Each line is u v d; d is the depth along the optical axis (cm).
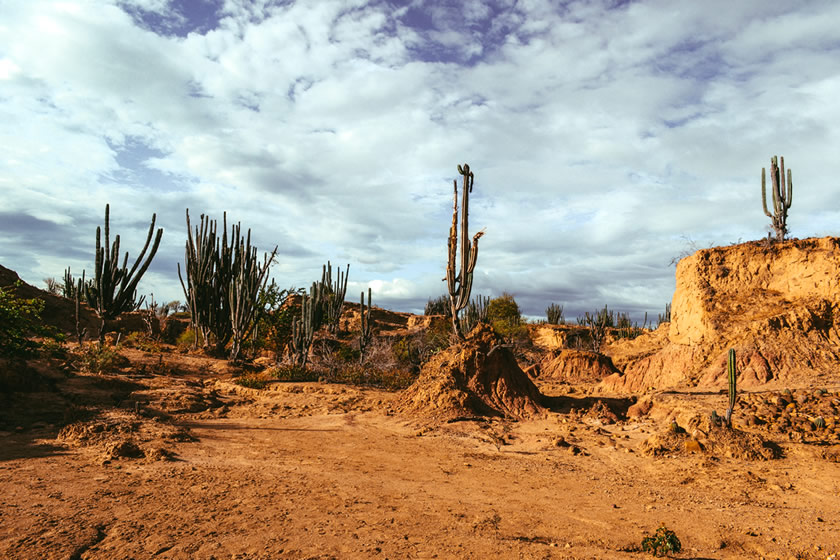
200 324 2669
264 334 3083
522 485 788
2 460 793
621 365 2880
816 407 1102
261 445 1017
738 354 1540
